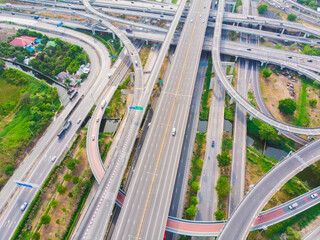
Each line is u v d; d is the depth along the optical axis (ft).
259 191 488.02
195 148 607.37
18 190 526.16
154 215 440.45
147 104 654.53
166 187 477.36
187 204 509.35
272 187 494.59
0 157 573.74
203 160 584.40
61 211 495.41
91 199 511.40
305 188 533.96
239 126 652.07
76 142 615.98
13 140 608.60
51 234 465.88
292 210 476.54
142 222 431.43
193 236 436.76
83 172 543.80
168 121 593.83
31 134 623.36
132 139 577.43
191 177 551.59
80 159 581.94
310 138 606.96
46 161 576.61
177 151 536.42
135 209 447.42
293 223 475.72
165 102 636.89
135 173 497.46
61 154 590.14
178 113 611.47
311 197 493.77
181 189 532.73
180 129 577.43
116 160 539.70
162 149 538.47
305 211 492.54
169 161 517.96
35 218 488.44
